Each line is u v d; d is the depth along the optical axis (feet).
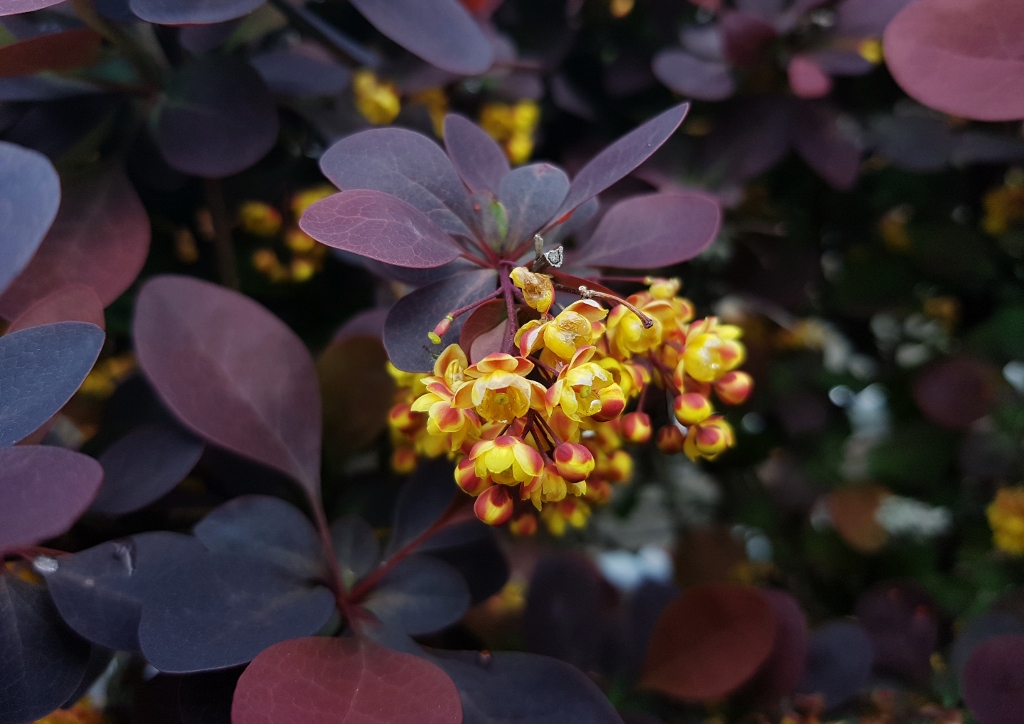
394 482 0.46
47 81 0.40
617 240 0.34
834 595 0.70
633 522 0.83
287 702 0.26
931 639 0.48
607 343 0.31
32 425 0.26
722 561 0.57
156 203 0.50
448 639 0.43
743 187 0.55
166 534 0.32
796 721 0.41
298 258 0.53
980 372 0.61
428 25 0.39
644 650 0.44
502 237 0.31
